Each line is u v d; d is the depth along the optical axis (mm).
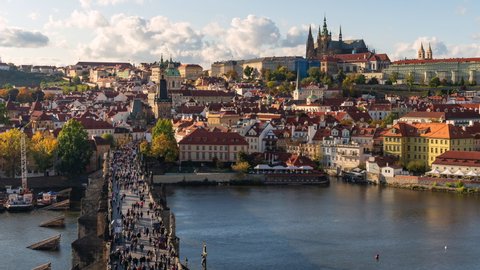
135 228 188750
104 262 164750
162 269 147625
